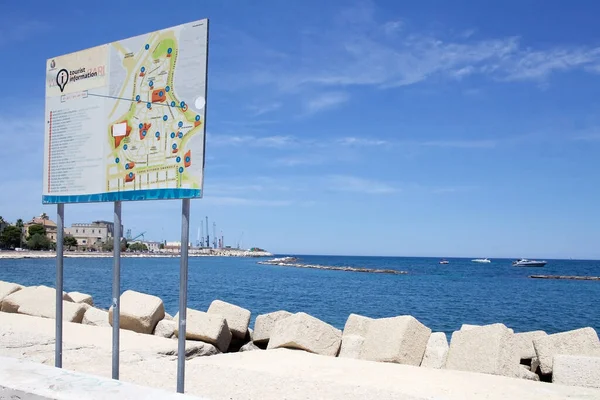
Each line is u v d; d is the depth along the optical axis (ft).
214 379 26.30
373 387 25.29
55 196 24.85
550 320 102.12
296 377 27.17
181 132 21.04
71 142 24.43
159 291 152.05
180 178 20.92
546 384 29.89
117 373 22.35
